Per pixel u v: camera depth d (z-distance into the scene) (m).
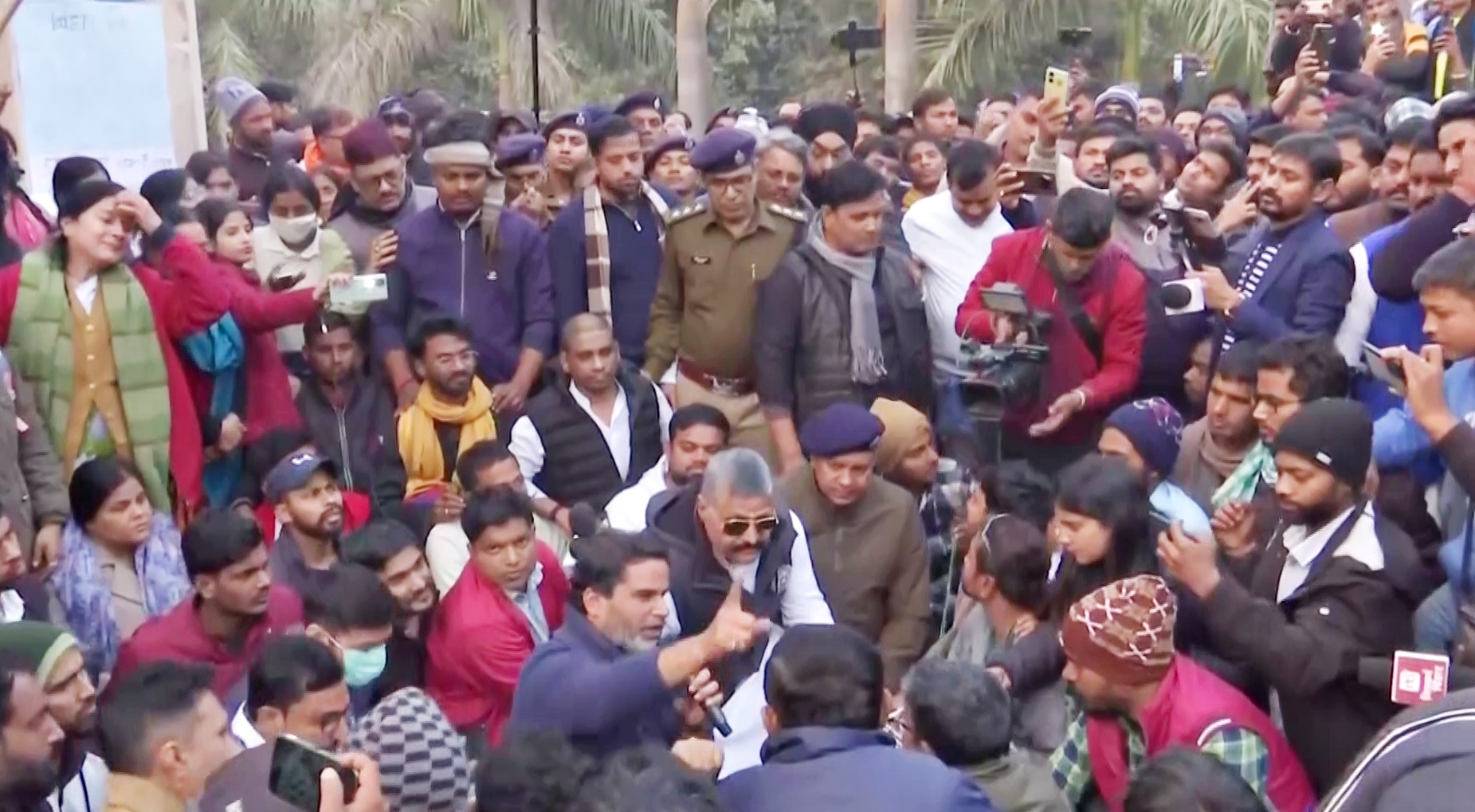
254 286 5.24
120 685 3.11
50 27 5.68
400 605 4.20
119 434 4.64
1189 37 15.14
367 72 17.33
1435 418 3.28
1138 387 5.07
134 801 2.95
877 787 2.67
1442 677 3.07
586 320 5.17
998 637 3.88
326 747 3.25
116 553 4.35
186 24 6.24
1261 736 3.18
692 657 3.17
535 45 9.00
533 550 4.29
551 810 2.81
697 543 4.13
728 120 8.12
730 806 2.73
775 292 5.07
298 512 4.46
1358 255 4.65
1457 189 4.32
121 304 4.63
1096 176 6.34
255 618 3.94
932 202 5.62
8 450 4.27
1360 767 1.67
